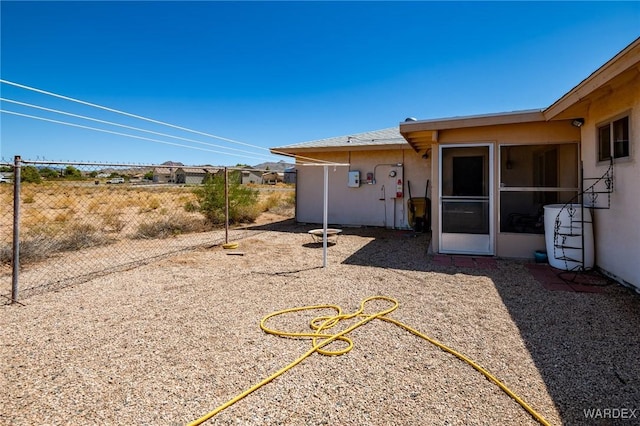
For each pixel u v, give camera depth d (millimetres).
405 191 10203
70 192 17766
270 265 5598
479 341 2783
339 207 10977
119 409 1915
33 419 1822
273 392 2084
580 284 4312
